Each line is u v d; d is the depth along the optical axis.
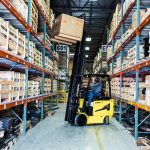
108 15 14.50
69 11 13.67
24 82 5.82
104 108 7.72
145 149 4.73
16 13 4.82
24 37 5.61
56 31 7.27
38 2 7.11
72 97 7.60
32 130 6.54
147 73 7.68
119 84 8.75
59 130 6.64
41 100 8.43
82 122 7.36
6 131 4.75
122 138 5.77
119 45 8.80
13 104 4.76
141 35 6.65
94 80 8.95
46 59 9.22
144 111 7.48
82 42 7.91
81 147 4.89
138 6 5.89
